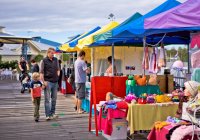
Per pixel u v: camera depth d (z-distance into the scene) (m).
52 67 8.52
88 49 14.05
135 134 6.80
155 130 5.19
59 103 12.36
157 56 7.46
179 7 4.63
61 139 6.60
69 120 8.67
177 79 10.86
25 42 21.45
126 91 7.21
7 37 18.69
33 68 16.44
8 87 20.34
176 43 9.84
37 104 8.57
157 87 7.29
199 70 6.11
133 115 5.89
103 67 12.54
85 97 9.88
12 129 7.59
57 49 18.17
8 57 40.28
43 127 7.80
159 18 4.81
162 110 6.00
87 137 6.75
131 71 12.74
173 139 4.49
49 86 8.57
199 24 4.13
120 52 12.79
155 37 9.03
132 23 6.68
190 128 4.49
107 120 6.19
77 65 9.59
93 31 12.43
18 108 11.11
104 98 7.08
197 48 7.07
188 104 5.05
